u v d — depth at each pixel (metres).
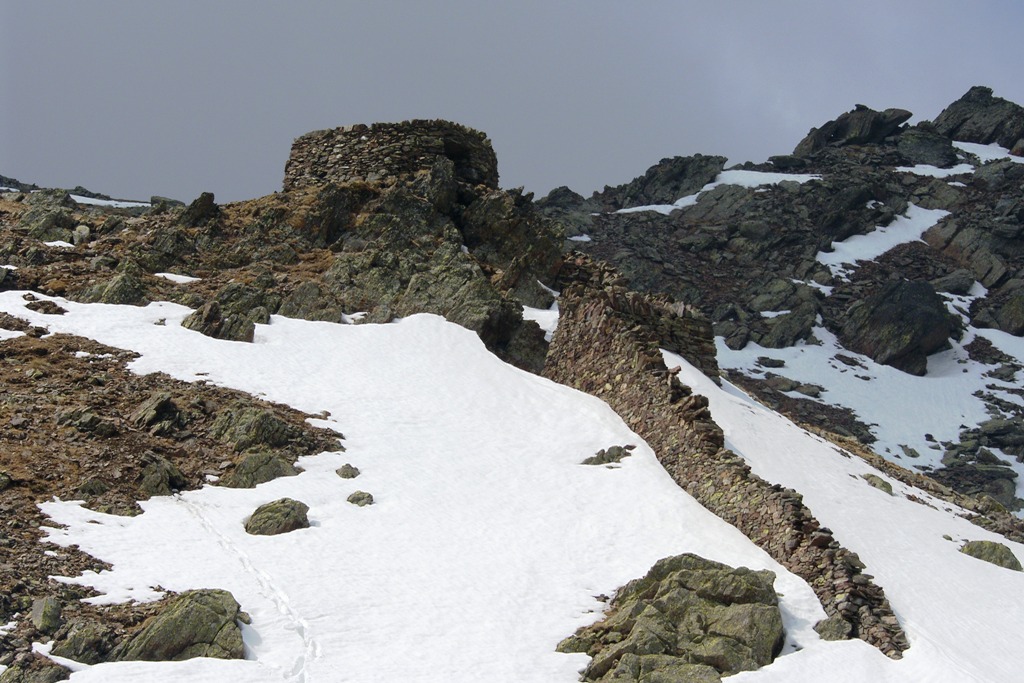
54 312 39.47
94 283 42.28
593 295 42.09
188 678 20.78
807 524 28.80
